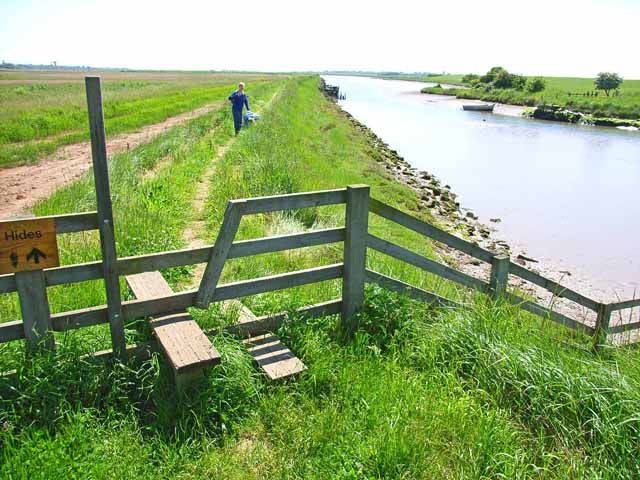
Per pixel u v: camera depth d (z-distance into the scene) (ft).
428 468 11.03
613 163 99.66
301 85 236.02
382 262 25.39
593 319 33.76
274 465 11.05
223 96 152.66
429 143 120.78
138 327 14.97
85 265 12.86
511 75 350.02
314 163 54.95
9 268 11.91
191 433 11.62
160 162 45.44
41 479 9.98
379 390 13.25
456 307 17.67
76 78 322.14
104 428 11.71
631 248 49.57
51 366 12.29
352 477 10.59
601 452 11.54
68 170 47.03
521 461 11.17
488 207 63.52
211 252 14.11
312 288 19.43
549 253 47.60
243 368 13.20
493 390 13.76
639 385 13.73
